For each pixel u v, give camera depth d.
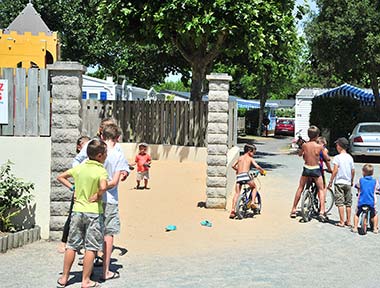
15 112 8.56
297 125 33.88
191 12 14.98
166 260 7.49
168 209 10.92
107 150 6.68
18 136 8.57
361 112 27.58
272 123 59.78
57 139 8.36
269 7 15.77
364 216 9.36
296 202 10.57
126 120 18.44
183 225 9.69
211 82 11.11
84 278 6.19
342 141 10.12
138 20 16.45
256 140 40.91
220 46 16.53
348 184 9.95
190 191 12.83
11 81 8.55
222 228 9.58
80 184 6.19
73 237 6.23
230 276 6.77
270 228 9.66
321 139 10.51
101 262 7.16
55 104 8.37
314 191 10.65
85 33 34.06
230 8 15.00
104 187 6.15
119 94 27.88
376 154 21.91
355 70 27.52
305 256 7.84
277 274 6.90
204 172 15.34
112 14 16.28
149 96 34.34
